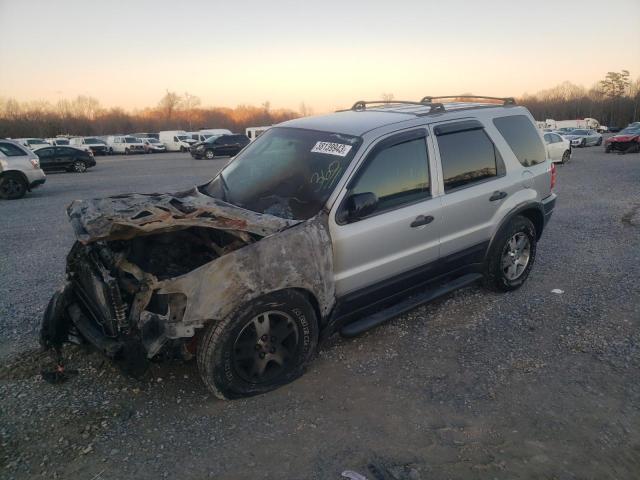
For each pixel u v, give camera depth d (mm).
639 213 9227
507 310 4715
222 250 3410
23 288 5562
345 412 3176
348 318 3844
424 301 4262
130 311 3137
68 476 2643
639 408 3193
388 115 4398
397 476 2619
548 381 3508
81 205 3764
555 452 2801
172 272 3412
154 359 3135
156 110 99875
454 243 4379
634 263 6074
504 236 4805
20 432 3004
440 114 4477
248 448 2850
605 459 2744
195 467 2703
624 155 26469
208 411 3201
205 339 3090
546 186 5316
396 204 3928
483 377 3564
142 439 2936
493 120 4875
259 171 4191
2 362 3854
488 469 2670
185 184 16328
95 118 83938
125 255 3361
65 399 3350
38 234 8641
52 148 23641
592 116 93438
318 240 3408
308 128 4383
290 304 3322
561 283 5430
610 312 4633
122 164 29484
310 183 3768
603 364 3729
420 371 3656
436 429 3000
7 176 13484
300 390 3432
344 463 2721
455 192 4336
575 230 7953
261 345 3295
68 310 3555
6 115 70688
